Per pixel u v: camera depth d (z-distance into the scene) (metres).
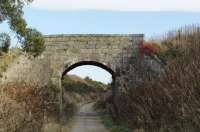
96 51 43.50
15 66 39.47
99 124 38.78
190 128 19.45
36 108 26.53
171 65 25.64
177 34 39.22
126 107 31.88
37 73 42.25
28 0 30.03
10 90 27.55
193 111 18.83
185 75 21.41
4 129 18.66
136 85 34.16
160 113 23.45
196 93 19.61
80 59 43.44
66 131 31.41
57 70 43.28
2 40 29.75
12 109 20.55
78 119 44.75
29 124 22.16
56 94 42.38
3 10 29.19
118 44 43.47
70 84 88.50
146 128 24.73
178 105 20.91
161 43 39.91
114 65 43.34
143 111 25.34
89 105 81.62
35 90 30.88
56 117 36.31
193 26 37.91
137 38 43.25
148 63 39.69
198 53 24.34
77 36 43.53
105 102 59.78
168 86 22.78
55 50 43.47
